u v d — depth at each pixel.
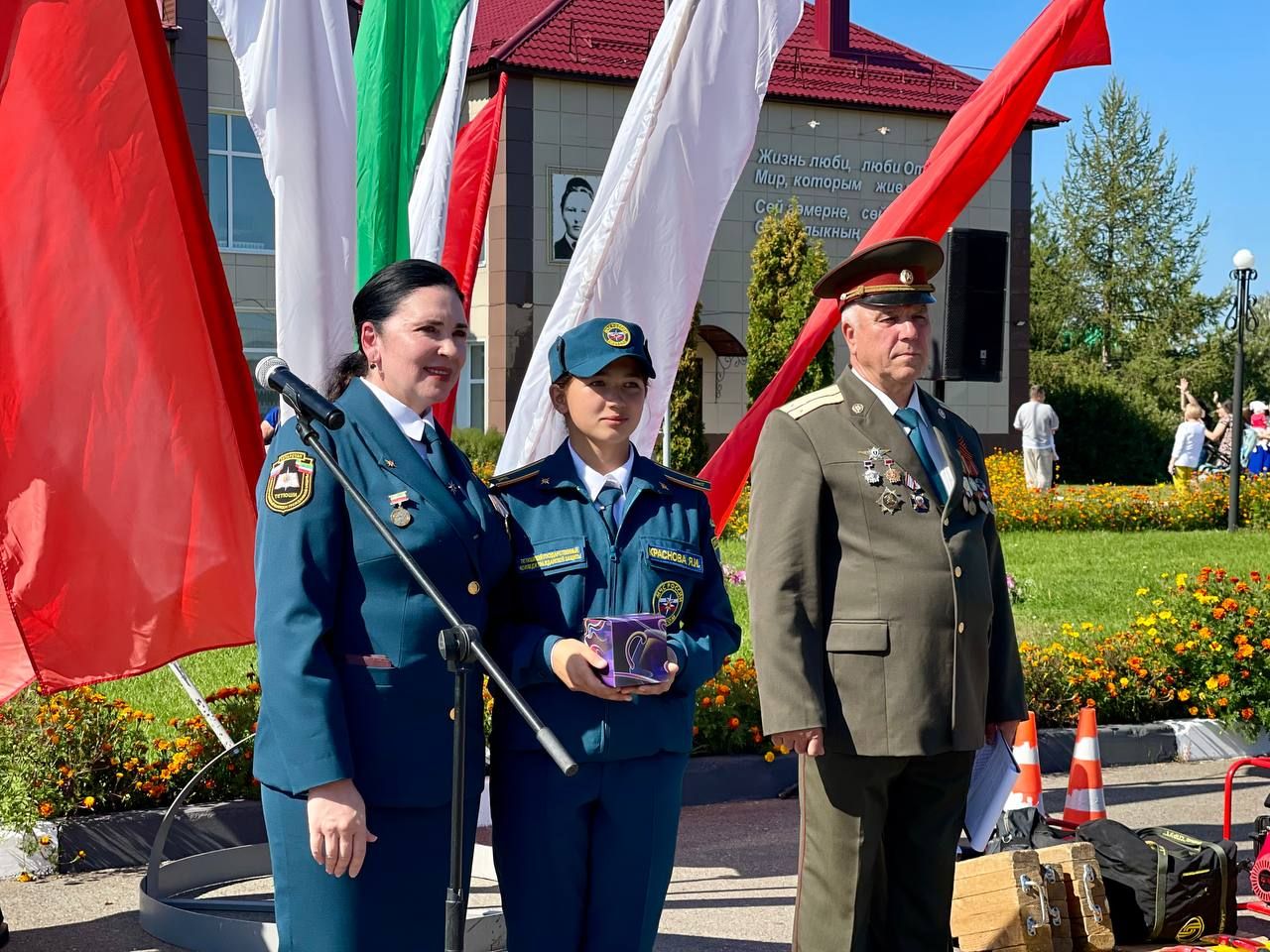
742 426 6.02
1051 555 15.62
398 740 3.15
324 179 5.25
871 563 3.93
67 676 4.73
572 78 24.44
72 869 5.65
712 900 5.45
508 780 3.46
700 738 7.13
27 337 4.68
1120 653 8.59
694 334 21.06
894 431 4.03
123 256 4.75
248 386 4.97
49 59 4.63
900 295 3.98
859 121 27.48
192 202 4.82
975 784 4.23
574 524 3.50
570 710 3.39
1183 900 4.82
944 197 5.90
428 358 3.29
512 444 5.78
